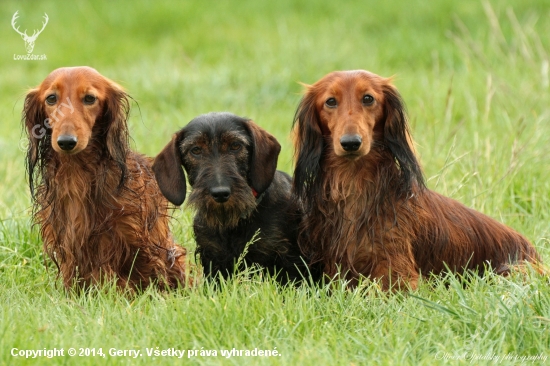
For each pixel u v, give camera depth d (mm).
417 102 15859
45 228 8742
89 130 8172
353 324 7395
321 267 9008
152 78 18375
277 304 7555
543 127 13328
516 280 8156
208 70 18922
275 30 22953
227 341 7020
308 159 8750
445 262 9078
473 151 12008
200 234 9031
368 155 8602
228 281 8227
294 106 16984
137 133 13789
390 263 8617
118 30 25375
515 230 9914
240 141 8703
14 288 8500
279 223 8930
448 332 6957
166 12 25641
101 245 8609
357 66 19375
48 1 28234
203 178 8508
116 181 8508
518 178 11594
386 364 6406
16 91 20500
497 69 17438
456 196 11031
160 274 8820
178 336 7090
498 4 22719
